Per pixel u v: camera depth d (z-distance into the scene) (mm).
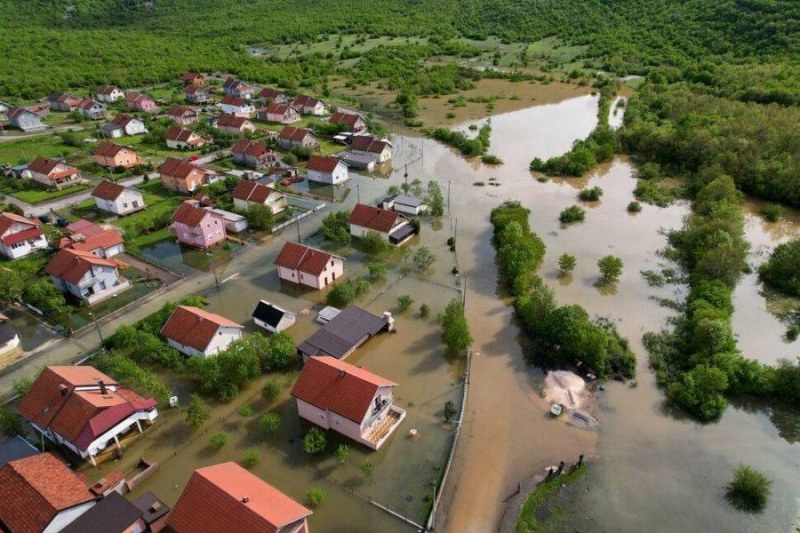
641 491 38406
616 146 111562
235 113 135750
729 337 50656
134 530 33438
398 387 48000
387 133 121500
